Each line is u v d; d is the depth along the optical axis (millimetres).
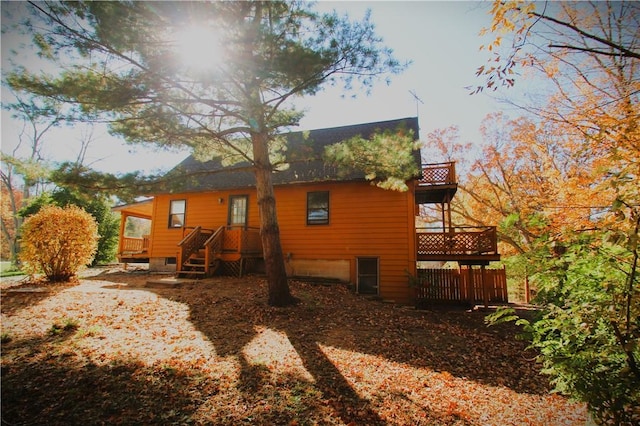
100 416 3309
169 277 12625
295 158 8938
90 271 15844
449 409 3936
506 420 3713
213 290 9562
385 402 4020
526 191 17891
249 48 6453
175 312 7230
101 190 7285
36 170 6609
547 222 2822
